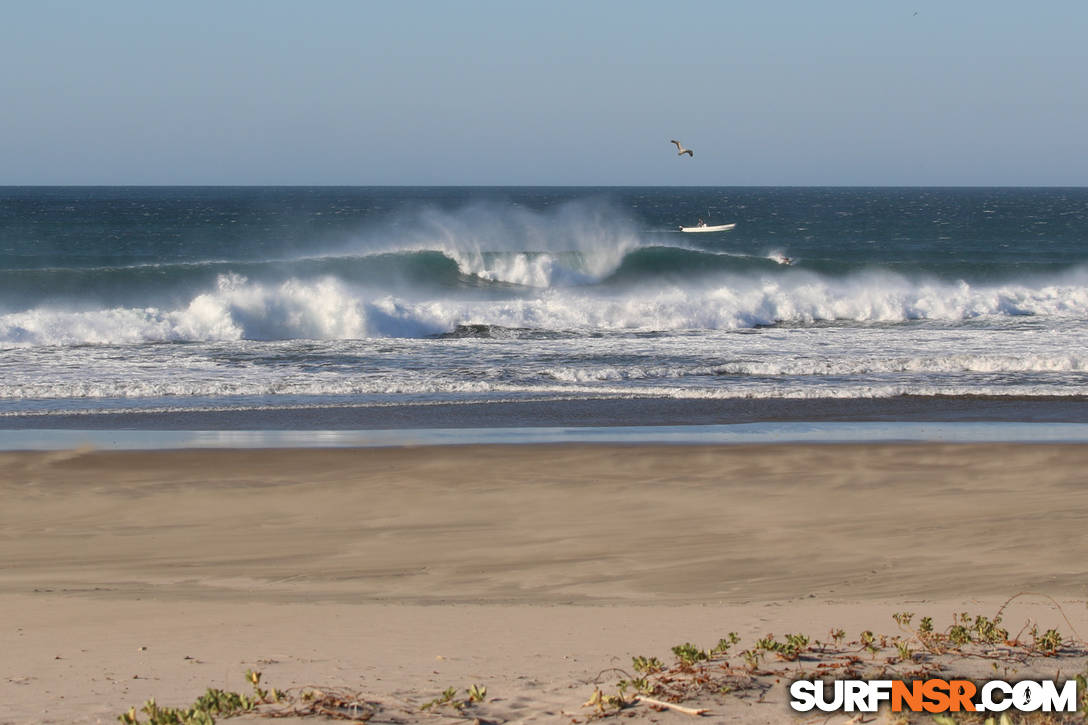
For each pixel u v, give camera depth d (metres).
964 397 74.12
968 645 24.39
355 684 22.12
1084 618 27.75
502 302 109.44
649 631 27.02
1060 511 44.97
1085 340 97.38
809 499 47.53
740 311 111.12
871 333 102.50
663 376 80.94
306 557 38.59
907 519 43.72
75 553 39.19
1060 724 19.50
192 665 23.98
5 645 26.02
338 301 101.69
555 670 23.11
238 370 80.75
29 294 110.06
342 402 71.12
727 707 20.17
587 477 51.84
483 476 51.97
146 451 56.69
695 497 48.03
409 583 34.91
